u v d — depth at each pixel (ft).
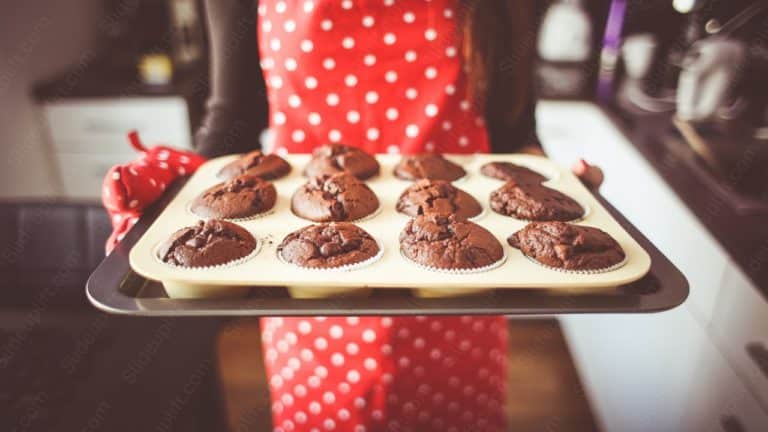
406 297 1.65
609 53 4.18
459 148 2.29
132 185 1.91
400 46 2.10
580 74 4.09
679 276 1.69
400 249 1.82
